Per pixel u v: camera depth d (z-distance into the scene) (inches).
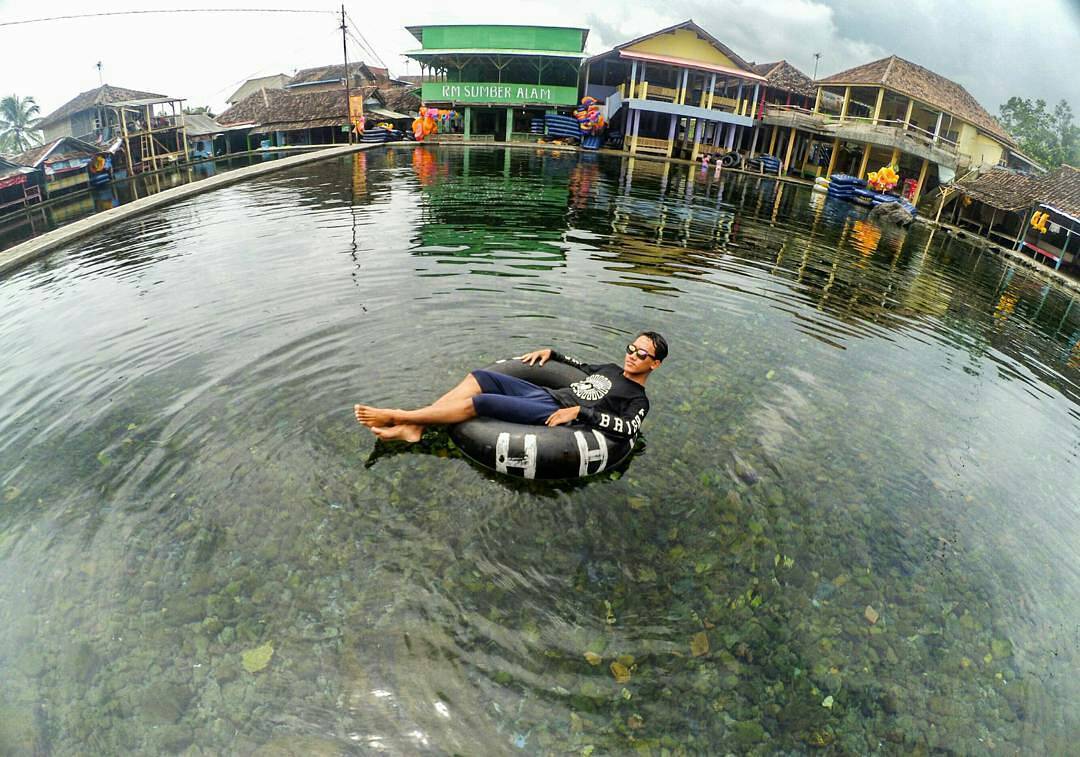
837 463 186.7
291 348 228.1
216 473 161.0
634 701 110.7
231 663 112.9
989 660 127.6
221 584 129.1
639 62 1266.0
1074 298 562.6
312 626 120.5
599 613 128.0
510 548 142.2
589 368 192.5
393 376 208.7
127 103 1099.9
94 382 206.5
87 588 127.7
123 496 153.0
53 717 103.1
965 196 935.7
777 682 117.4
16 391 202.7
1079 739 113.1
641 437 188.1
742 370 239.6
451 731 102.7
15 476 159.8
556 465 162.2
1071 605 145.5
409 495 155.9
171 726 102.0
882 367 262.8
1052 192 799.1
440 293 292.2
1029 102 1813.5
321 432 178.1
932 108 1108.5
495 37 1323.8
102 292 300.4
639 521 153.9
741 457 182.9
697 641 123.9
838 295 366.9
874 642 128.7
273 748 99.0
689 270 378.6
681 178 954.1
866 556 151.8
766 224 604.4
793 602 135.9
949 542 160.2
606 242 437.1
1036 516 176.1
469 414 173.5
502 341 238.7
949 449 204.1
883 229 724.7
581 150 1290.6
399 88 1850.4
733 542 150.4
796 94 1405.0
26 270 354.9
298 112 1455.5
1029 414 240.7
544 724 105.2
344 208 527.2
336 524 145.6
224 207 539.2
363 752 98.9
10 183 754.8
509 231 451.2
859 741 108.6
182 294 292.4
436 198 595.2
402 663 113.9
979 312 390.6
